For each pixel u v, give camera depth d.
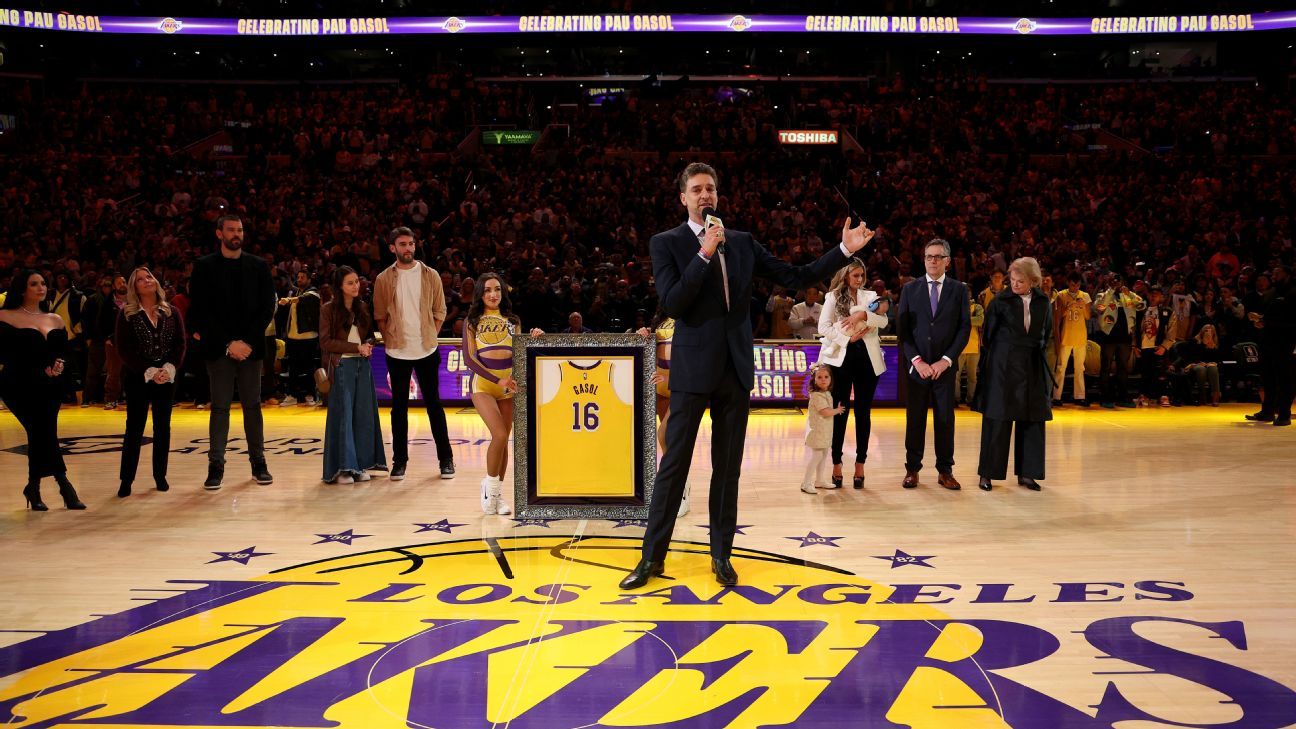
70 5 27.95
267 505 5.95
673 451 4.17
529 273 13.41
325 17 28.67
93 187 19.56
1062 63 31.95
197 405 11.38
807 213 17.52
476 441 8.82
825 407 6.26
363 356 6.73
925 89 26.08
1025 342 6.31
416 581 4.32
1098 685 3.14
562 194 18.38
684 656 3.38
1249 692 3.09
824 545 4.95
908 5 28.72
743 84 27.86
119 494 6.20
